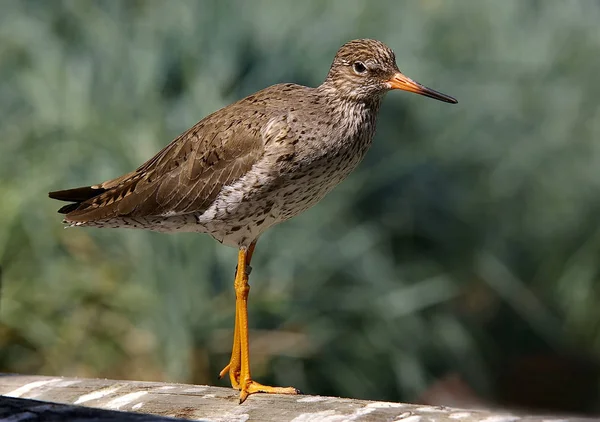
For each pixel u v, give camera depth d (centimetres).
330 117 834
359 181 1350
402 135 1452
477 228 1460
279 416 649
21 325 1197
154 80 1338
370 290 1276
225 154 824
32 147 1314
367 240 1300
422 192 1412
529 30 1634
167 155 862
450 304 1406
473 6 1622
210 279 1211
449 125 1499
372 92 855
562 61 1612
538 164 1539
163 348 1171
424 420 600
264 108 830
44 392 731
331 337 1238
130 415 571
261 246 1244
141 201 862
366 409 635
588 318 1523
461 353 1372
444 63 1548
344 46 862
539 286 1525
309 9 1495
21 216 1235
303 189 829
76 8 1474
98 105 1332
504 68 1571
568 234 1535
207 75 1338
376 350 1270
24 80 1391
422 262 1388
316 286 1252
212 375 1189
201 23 1390
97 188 895
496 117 1539
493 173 1499
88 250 1234
